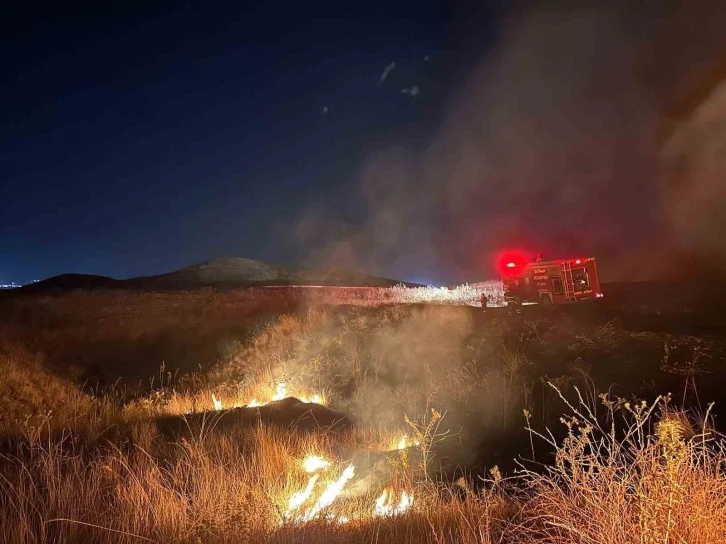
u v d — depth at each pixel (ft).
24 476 19.58
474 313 52.54
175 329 70.74
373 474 23.44
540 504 15.69
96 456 23.22
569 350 36.11
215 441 26.20
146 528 15.81
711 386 26.43
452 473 23.90
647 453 14.23
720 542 11.97
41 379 48.32
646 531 11.89
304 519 17.56
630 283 70.18
